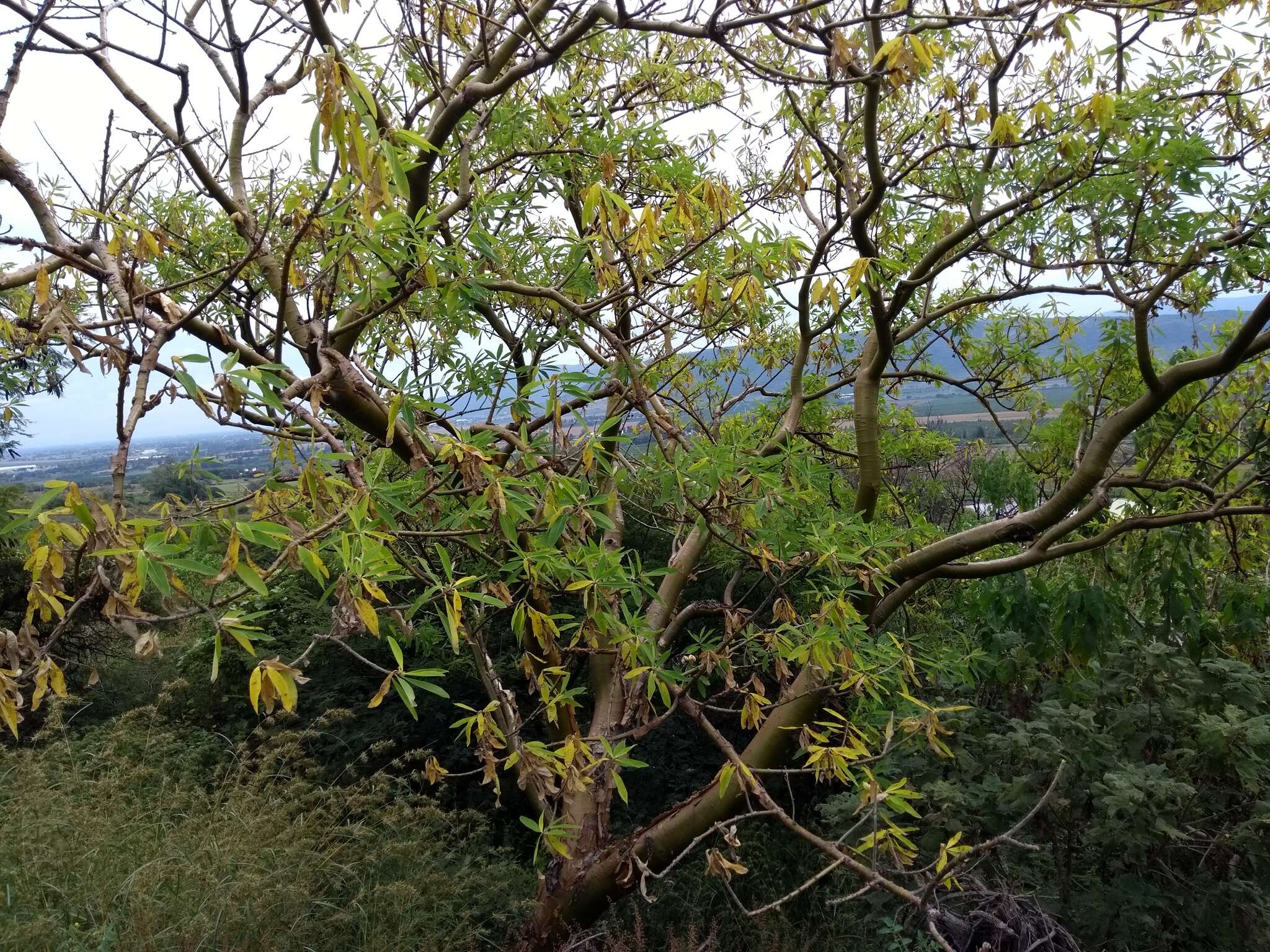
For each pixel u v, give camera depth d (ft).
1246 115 10.20
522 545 6.31
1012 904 10.05
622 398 6.71
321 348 5.10
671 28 5.85
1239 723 11.13
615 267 7.22
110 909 12.22
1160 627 13.51
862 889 5.77
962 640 14.28
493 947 14.78
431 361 9.78
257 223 6.55
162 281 9.34
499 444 6.54
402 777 19.44
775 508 7.02
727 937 14.70
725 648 7.97
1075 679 13.17
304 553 3.68
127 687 27.09
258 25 6.90
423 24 8.17
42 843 12.96
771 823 16.69
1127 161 8.89
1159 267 10.44
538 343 9.69
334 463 4.54
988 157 10.41
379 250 5.02
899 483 20.36
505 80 7.20
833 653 7.25
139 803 15.35
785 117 11.85
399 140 4.05
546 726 11.46
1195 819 12.04
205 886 12.87
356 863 14.43
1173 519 10.73
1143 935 10.93
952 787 11.64
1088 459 11.10
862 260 5.83
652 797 20.40
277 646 20.24
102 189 5.92
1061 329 13.62
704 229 6.93
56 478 3.26
